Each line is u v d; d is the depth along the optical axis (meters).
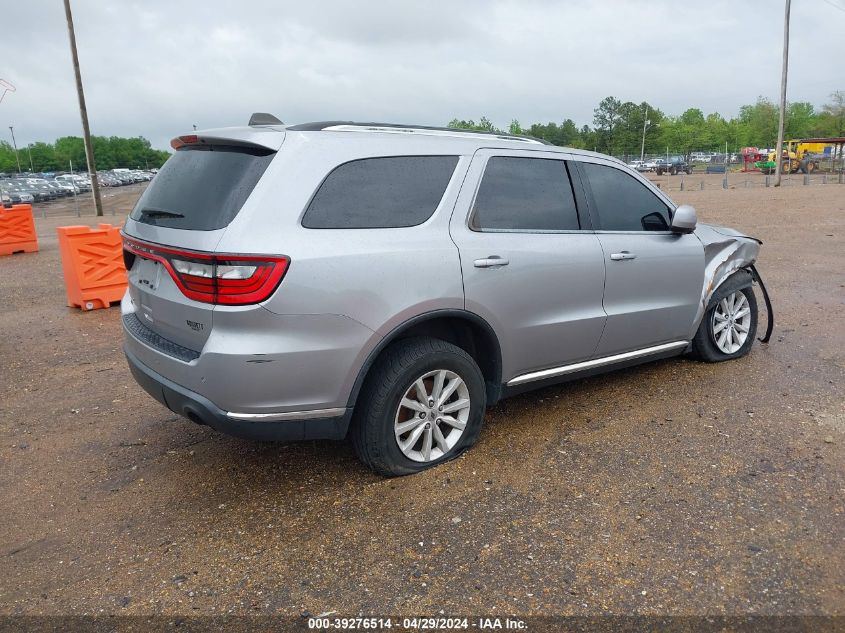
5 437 4.39
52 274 11.55
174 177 3.52
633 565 2.82
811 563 2.80
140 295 3.62
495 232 3.74
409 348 3.43
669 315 4.74
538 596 2.65
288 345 3.02
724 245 5.15
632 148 86.50
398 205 3.41
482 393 3.78
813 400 4.55
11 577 2.89
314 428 3.23
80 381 5.50
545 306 3.95
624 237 4.41
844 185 30.70
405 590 2.71
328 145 3.27
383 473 3.54
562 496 3.38
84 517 3.36
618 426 4.21
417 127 3.75
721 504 3.27
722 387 4.84
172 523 3.27
